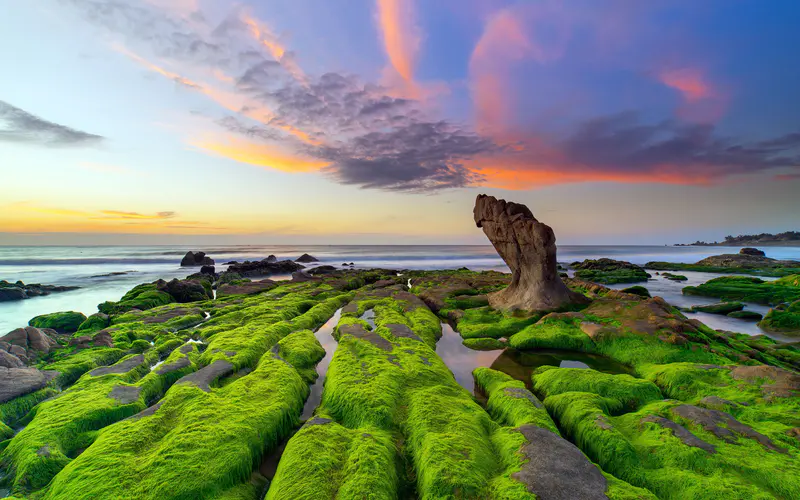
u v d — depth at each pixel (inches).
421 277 1813.5
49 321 894.4
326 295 1382.9
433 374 550.6
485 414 430.9
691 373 505.0
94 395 482.6
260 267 2755.9
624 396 471.8
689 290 1510.8
